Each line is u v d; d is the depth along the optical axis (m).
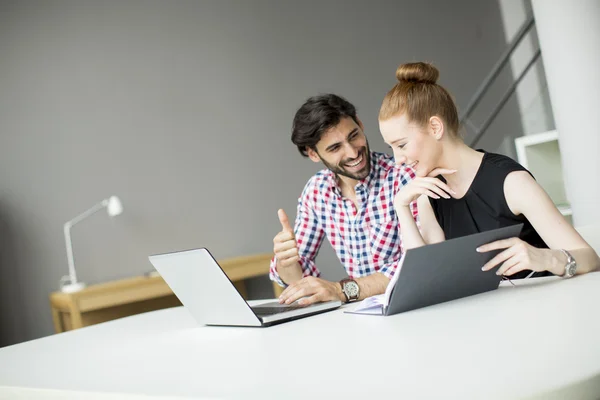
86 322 4.29
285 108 5.44
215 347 1.33
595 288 1.34
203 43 5.18
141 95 4.94
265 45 5.40
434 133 1.87
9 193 4.54
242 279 5.06
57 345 1.69
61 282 4.61
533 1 3.50
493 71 4.85
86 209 4.72
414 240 1.91
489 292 1.53
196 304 1.65
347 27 5.76
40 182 4.61
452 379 0.83
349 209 2.46
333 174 2.48
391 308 1.40
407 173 2.33
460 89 6.26
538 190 1.78
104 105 4.82
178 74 5.07
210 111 5.16
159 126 4.98
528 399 0.74
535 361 0.85
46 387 1.17
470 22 6.36
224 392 0.94
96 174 4.77
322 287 1.73
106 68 4.84
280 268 2.43
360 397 0.81
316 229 2.56
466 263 1.44
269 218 5.31
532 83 4.63
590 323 1.02
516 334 1.02
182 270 1.60
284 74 5.45
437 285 1.43
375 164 2.40
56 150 4.66
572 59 3.34
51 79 4.68
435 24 6.18
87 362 1.37
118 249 4.79
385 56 5.91
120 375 1.17
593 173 3.33
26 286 4.53
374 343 1.12
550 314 1.14
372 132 5.80
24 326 4.51
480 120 5.16
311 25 5.60
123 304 4.47
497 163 1.87
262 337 1.37
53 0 4.72
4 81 4.57
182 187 5.02
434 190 1.85
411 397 0.78
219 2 5.26
